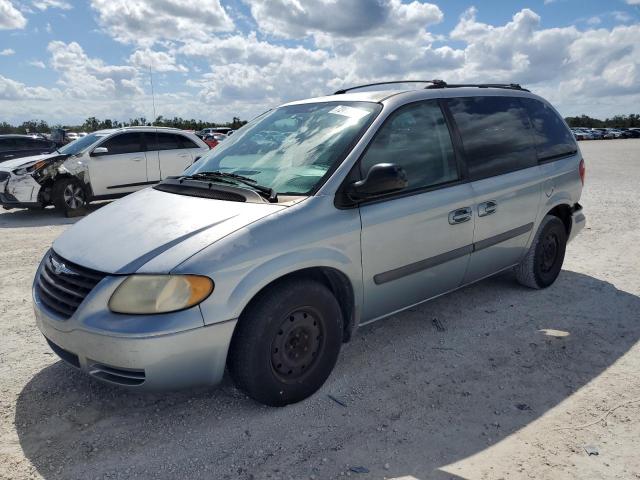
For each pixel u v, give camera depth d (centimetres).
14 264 608
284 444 263
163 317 248
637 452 254
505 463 247
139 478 239
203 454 256
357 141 323
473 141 394
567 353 361
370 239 315
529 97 471
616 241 681
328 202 300
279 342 281
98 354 254
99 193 995
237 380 280
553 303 454
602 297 469
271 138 368
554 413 289
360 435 270
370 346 373
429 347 372
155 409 295
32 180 930
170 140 1087
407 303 360
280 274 273
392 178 290
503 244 419
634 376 329
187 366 256
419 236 344
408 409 294
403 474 240
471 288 492
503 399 304
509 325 409
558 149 480
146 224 291
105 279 258
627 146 3794
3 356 362
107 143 1002
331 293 300
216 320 256
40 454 256
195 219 285
